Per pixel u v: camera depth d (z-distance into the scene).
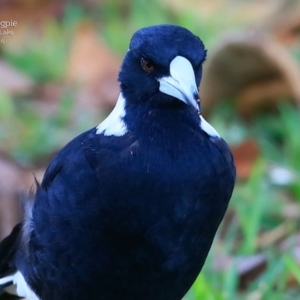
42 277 9.48
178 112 9.02
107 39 18.95
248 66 15.45
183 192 8.87
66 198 9.07
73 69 18.14
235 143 14.32
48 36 19.44
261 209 12.40
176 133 8.98
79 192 8.98
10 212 13.10
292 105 15.76
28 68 18.25
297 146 14.40
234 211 12.85
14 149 15.07
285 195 13.57
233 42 15.12
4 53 18.88
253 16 19.80
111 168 8.88
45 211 9.28
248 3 20.23
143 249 8.95
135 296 9.31
